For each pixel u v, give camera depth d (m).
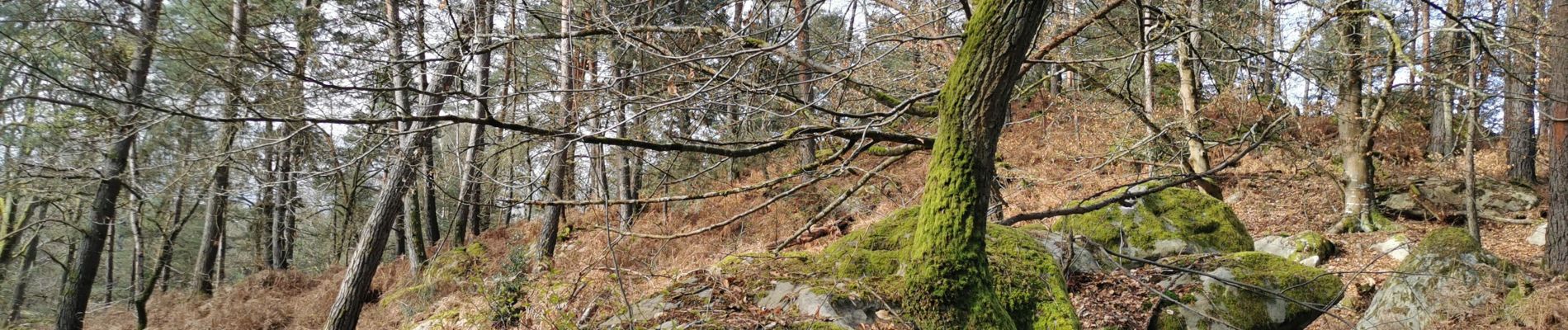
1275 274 5.61
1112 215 7.76
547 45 5.11
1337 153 12.75
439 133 6.69
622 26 4.50
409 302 12.08
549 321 4.73
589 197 5.65
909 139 4.57
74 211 11.54
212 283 16.62
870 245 5.18
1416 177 13.84
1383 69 10.16
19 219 12.90
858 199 8.17
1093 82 8.30
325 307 13.52
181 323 13.64
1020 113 14.36
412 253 13.73
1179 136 10.09
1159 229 7.54
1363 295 7.68
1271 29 7.94
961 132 2.75
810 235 6.71
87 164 7.79
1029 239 4.77
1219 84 9.87
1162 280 5.67
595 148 4.72
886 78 5.94
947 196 2.80
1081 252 5.88
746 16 4.85
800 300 4.33
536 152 4.75
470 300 6.56
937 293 2.79
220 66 3.54
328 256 23.00
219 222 18.11
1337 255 10.75
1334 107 11.68
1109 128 11.73
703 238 10.38
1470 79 9.60
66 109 6.14
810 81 4.48
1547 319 5.95
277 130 5.09
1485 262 6.72
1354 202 11.95
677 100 3.80
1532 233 11.65
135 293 14.68
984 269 2.82
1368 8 8.72
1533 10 8.73
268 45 3.51
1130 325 5.15
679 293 4.72
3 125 7.34
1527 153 14.82
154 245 17.48
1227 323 5.16
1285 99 6.72
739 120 4.60
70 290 10.91
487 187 5.49
